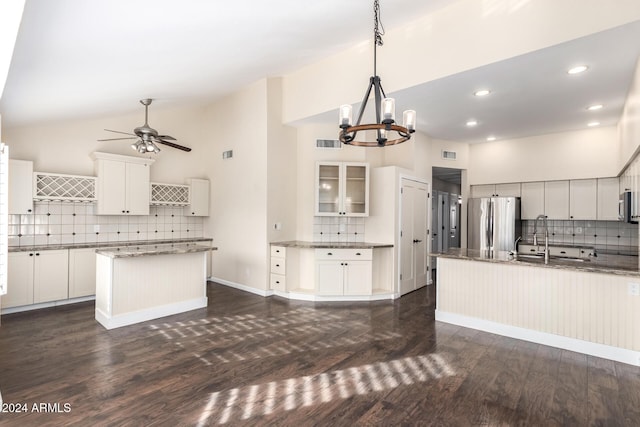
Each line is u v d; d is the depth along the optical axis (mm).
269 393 2496
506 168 6227
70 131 5141
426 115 4742
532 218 6016
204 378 2713
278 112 5395
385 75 3939
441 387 2584
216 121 6324
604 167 5277
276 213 5430
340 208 5301
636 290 2990
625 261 3549
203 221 6656
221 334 3693
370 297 5133
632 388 2578
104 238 5465
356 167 5375
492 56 3137
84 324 3953
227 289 5801
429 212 6234
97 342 3424
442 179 8055
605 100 4090
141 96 4680
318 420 2176
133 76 3740
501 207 6000
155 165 6070
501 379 2711
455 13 3373
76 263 4785
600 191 5398
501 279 3699
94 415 2207
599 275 3152
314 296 5074
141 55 3205
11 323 3963
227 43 3410
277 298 5223
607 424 2143
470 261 3920
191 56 3547
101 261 4023
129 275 3982
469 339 3566
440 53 3475
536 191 5984
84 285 4855
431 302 5039
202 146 6645
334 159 5508
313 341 3506
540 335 3449
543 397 2449
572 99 4062
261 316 4336
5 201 2328
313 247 4961
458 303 4020
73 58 2916
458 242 8531
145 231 5918
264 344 3422
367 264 5090
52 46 2611
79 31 2484
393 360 3057
